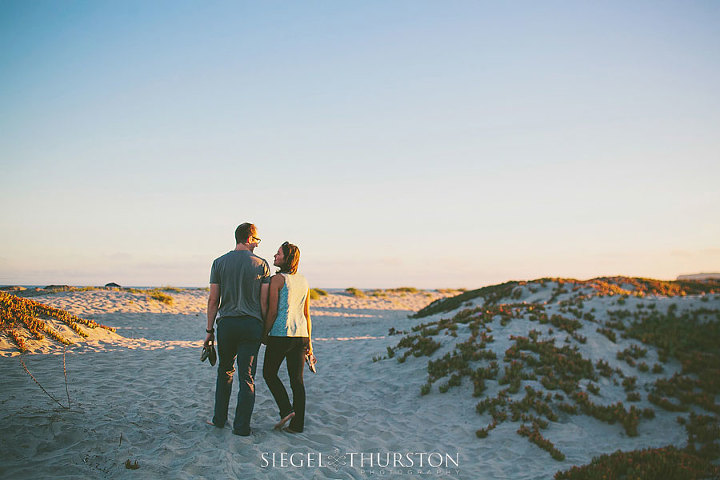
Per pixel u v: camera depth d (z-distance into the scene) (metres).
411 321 19.33
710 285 14.13
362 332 17.45
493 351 9.18
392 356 10.30
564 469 5.12
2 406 5.27
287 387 8.18
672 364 8.32
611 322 10.23
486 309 12.75
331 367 10.06
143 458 4.32
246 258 5.28
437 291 58.16
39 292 22.08
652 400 7.15
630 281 14.87
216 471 4.22
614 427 6.51
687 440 5.96
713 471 4.70
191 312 21.80
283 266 5.70
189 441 4.89
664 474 4.56
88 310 18.14
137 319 17.72
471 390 7.86
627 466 4.78
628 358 8.56
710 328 9.17
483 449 5.81
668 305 10.64
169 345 12.02
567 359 8.49
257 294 5.27
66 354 9.20
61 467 3.91
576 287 15.09
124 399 6.33
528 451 5.71
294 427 5.66
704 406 6.82
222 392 5.38
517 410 6.88
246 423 5.20
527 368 8.38
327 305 30.94
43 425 4.75
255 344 5.26
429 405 7.50
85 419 5.16
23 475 3.71
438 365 8.89
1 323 9.60
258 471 4.35
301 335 5.52
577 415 6.86
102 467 4.05
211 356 5.33
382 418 6.88
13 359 8.23
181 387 7.33
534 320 10.79
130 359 9.40
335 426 6.22
